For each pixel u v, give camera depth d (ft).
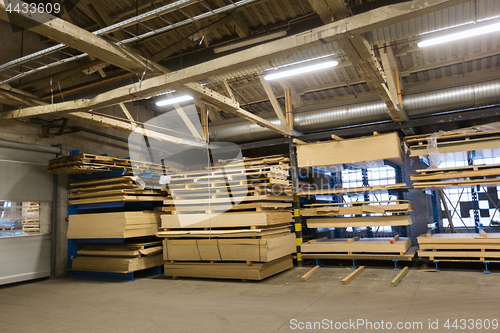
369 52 16.57
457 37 18.13
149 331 14.12
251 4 26.13
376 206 25.61
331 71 31.86
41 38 30.32
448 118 26.61
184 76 17.26
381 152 25.31
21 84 27.58
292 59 20.49
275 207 24.85
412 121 27.68
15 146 26.50
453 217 35.94
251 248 22.79
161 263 27.89
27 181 27.32
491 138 23.17
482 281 19.99
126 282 24.86
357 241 26.89
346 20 13.70
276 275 24.73
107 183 26.76
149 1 26.03
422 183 24.70
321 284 21.27
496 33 25.36
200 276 24.47
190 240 24.85
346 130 29.55
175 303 18.39
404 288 19.21
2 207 25.82
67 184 30.45
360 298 17.56
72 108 21.65
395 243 24.81
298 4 26.11
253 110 39.32
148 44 31.04
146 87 18.53
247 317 15.37
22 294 22.45
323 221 27.55
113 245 27.32
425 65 29.50
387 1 18.52
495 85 25.77
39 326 15.34
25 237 26.81
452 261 24.09
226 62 16.24
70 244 28.60
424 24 16.26
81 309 17.98
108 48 16.17
